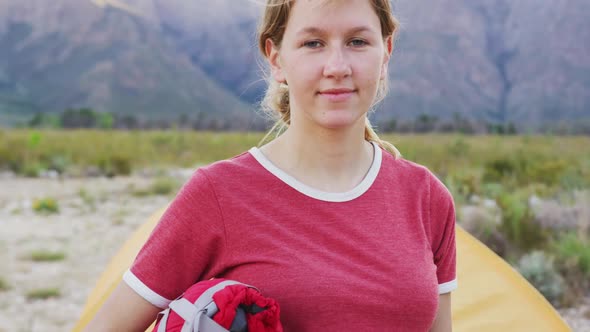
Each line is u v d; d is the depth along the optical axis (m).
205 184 1.26
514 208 6.14
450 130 45.12
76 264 6.23
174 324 1.16
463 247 2.64
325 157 1.33
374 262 1.27
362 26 1.25
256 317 1.15
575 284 4.76
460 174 10.61
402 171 1.42
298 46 1.26
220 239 1.26
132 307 1.27
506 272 2.54
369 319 1.24
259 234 1.25
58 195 10.67
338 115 1.25
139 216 8.80
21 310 4.84
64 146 17.02
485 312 2.39
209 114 112.62
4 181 12.52
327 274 1.23
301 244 1.25
